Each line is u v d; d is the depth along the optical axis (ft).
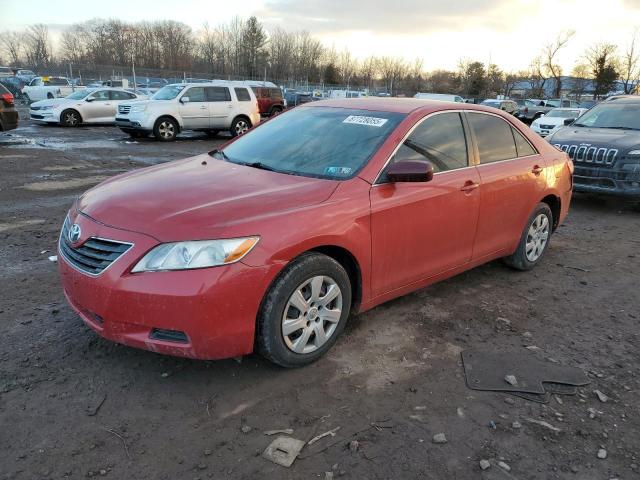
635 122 29.01
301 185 10.99
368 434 8.86
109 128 68.08
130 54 294.25
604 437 9.04
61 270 10.40
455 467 8.20
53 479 7.64
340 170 11.66
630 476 8.17
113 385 9.91
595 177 26.40
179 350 9.20
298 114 14.69
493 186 14.25
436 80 292.20
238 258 9.12
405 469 8.11
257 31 277.85
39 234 19.13
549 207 17.21
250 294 9.30
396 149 12.06
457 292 15.10
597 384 10.67
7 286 14.20
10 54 307.37
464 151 13.87
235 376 10.34
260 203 10.00
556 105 147.84
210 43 281.95
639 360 11.72
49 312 12.69
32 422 8.80
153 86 145.38
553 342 12.39
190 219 9.33
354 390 10.07
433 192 12.44
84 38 303.48
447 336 12.40
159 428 8.82
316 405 9.57
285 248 9.59
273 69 282.15
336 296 10.86
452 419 9.34
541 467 8.29
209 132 62.64
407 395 10.00
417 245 12.37
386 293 12.14
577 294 15.44
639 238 22.15
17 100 117.19
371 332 12.38
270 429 8.89
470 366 11.07
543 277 16.72
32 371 10.21
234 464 8.08
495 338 12.43
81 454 8.16
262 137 14.19
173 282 8.85
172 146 51.13
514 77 253.85
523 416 9.52
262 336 9.84
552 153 17.16
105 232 9.52
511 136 15.69
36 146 45.60
